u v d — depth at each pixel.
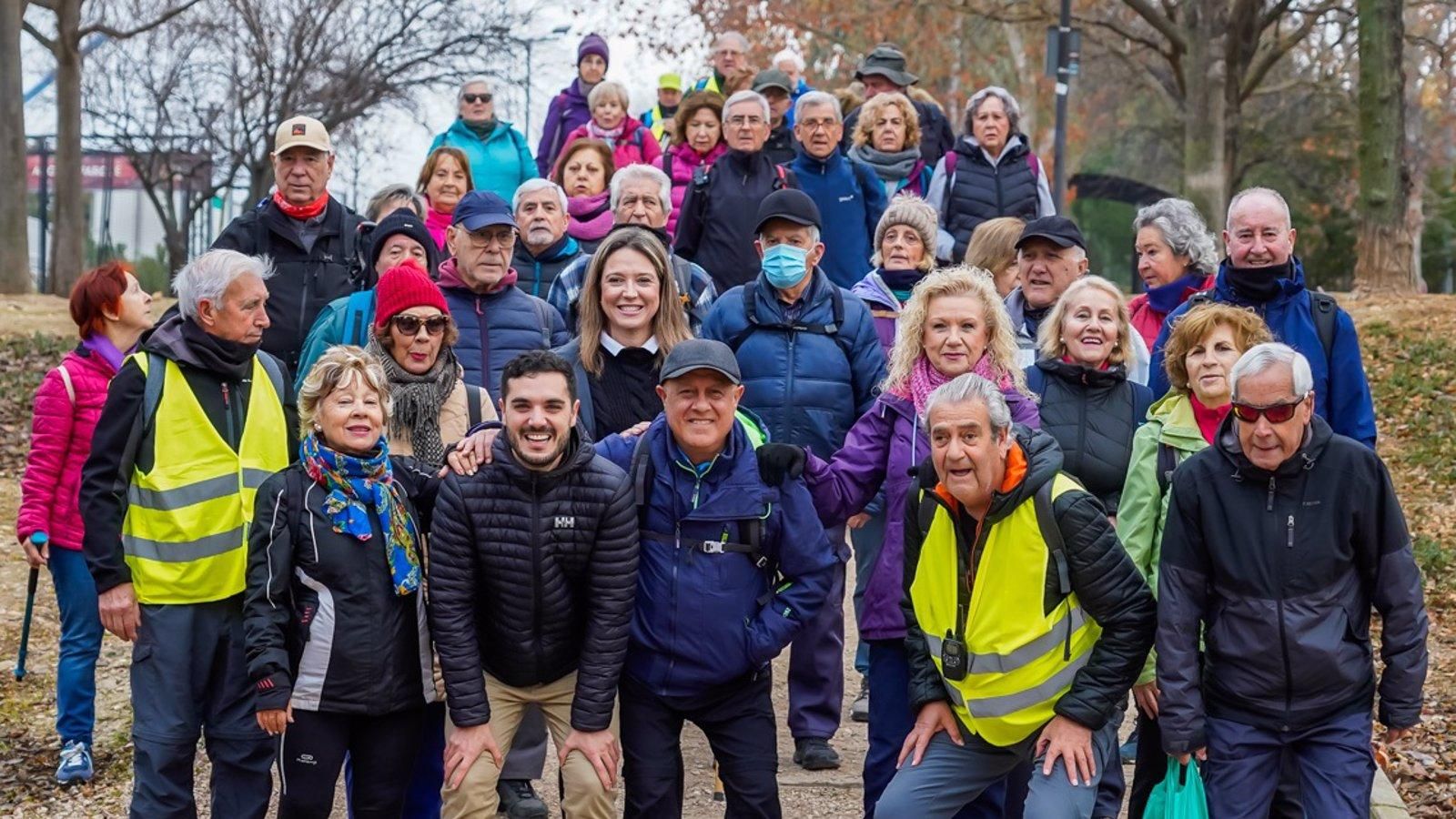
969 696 4.83
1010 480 4.69
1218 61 23.83
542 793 6.49
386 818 5.11
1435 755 7.02
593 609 4.93
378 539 4.96
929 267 7.23
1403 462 11.85
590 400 6.08
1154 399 5.80
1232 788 4.73
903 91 11.21
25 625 6.76
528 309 6.39
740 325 6.33
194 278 5.27
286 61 28.50
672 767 5.08
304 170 6.96
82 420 6.54
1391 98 18.12
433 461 5.45
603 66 12.68
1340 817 4.59
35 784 6.74
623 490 4.94
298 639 4.93
